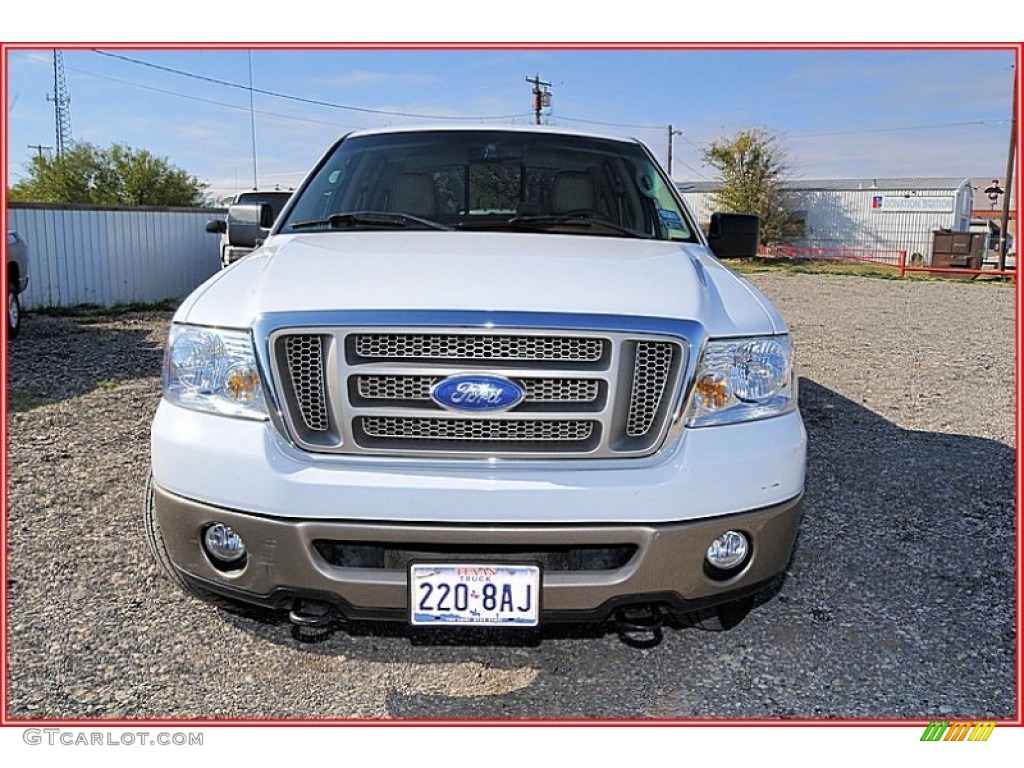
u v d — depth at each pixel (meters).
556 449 2.33
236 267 2.90
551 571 2.35
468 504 2.25
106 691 2.55
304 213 3.63
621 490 2.28
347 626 2.93
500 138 3.90
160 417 2.49
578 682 2.67
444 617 2.31
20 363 8.04
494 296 2.37
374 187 3.68
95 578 3.25
